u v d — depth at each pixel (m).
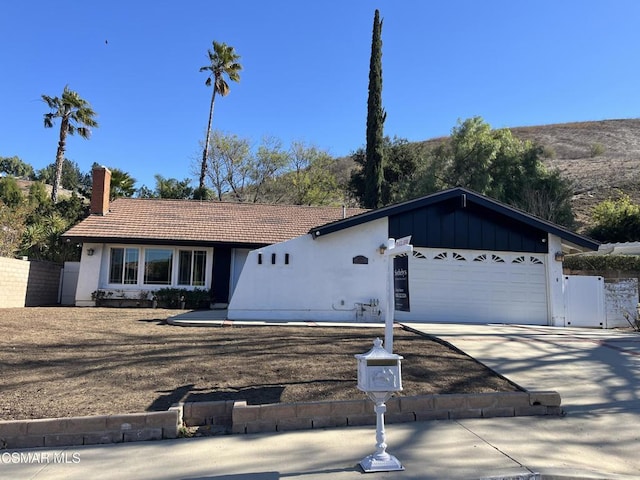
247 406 5.88
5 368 7.65
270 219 21.59
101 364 7.99
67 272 20.80
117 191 35.12
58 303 20.31
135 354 8.69
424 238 15.05
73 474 4.59
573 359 9.04
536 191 32.50
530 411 6.44
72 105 35.78
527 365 8.45
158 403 6.25
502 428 5.90
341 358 8.46
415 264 15.18
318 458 4.95
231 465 4.77
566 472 4.59
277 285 14.29
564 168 59.06
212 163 38.09
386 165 41.88
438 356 8.78
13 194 32.50
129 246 18.95
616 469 4.77
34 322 12.26
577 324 15.12
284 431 5.82
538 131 95.44
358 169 45.34
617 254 22.84
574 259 22.44
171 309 17.72
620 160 62.59
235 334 10.87
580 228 34.47
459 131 37.19
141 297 18.47
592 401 6.93
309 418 5.94
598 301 15.31
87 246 18.64
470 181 35.38
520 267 15.55
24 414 5.80
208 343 9.69
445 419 6.23
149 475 4.55
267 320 13.88
